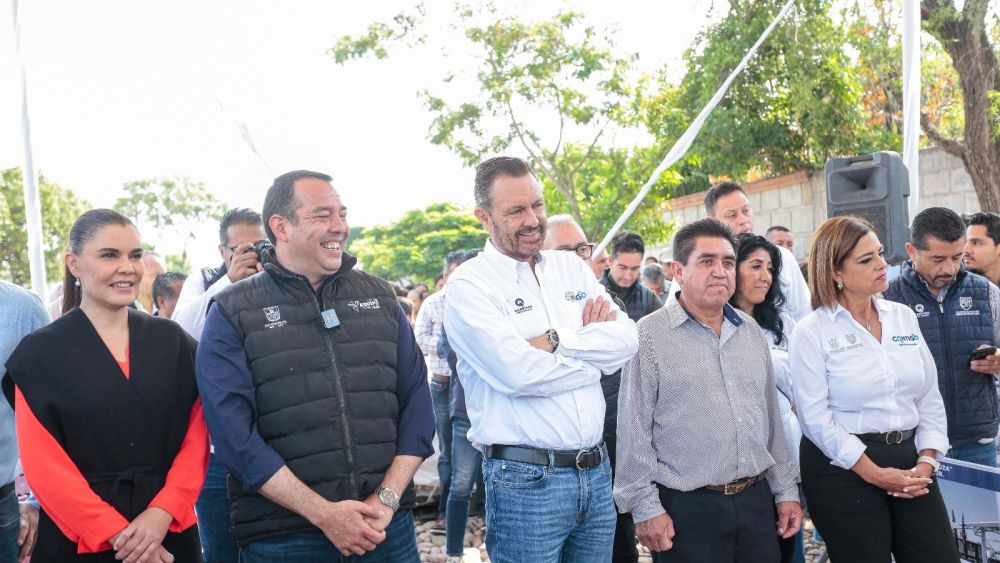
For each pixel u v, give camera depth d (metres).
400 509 2.82
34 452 2.59
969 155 10.36
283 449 2.66
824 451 3.25
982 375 4.05
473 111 14.59
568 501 2.81
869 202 5.01
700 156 13.75
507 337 2.79
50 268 23.12
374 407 2.79
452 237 35.22
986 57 10.20
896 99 12.84
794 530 3.25
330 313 2.78
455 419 5.24
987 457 4.10
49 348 2.69
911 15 5.57
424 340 6.17
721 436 3.08
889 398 3.24
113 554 2.64
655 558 3.18
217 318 2.72
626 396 3.17
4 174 22.27
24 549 3.28
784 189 12.94
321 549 2.71
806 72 12.14
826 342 3.30
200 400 2.89
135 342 2.83
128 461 2.71
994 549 3.40
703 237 3.17
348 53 14.35
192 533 2.86
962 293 4.05
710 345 3.16
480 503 6.45
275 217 2.81
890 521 3.25
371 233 39.44
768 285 3.83
